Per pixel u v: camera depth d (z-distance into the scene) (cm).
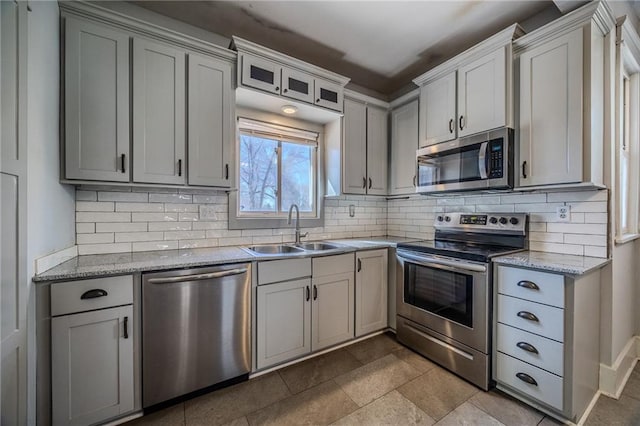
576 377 145
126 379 147
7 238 108
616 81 180
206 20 214
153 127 178
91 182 161
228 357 177
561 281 146
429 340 212
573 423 148
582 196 183
